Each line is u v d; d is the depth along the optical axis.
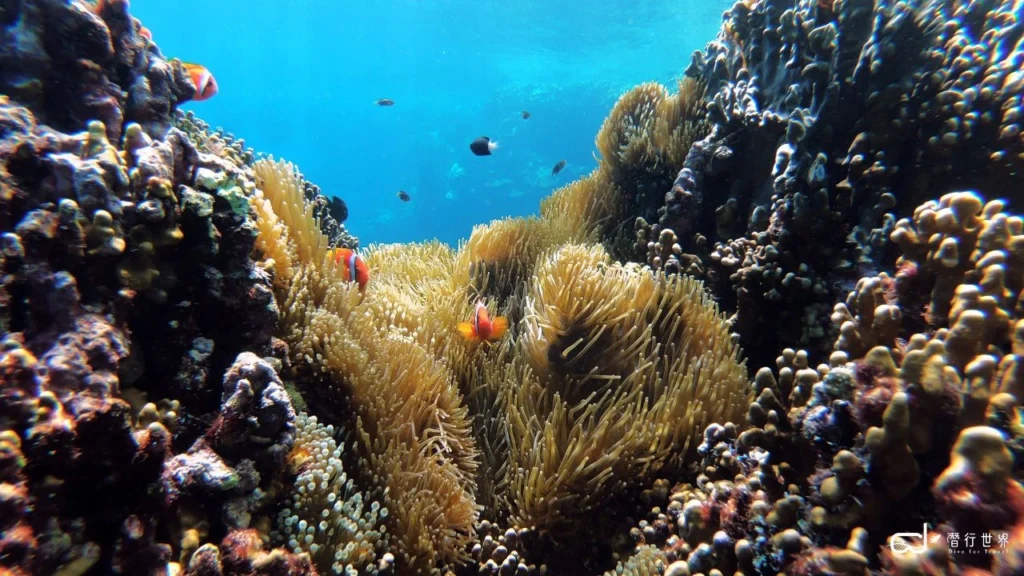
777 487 0.45
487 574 0.56
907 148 0.66
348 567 0.46
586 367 0.70
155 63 0.64
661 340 0.73
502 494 0.63
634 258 1.03
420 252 1.26
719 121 0.90
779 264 0.71
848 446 0.41
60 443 0.33
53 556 0.32
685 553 0.48
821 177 0.67
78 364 0.37
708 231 0.91
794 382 0.50
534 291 0.82
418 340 0.75
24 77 0.51
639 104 1.23
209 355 0.49
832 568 0.35
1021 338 0.38
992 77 0.61
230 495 0.43
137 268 0.45
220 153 0.79
